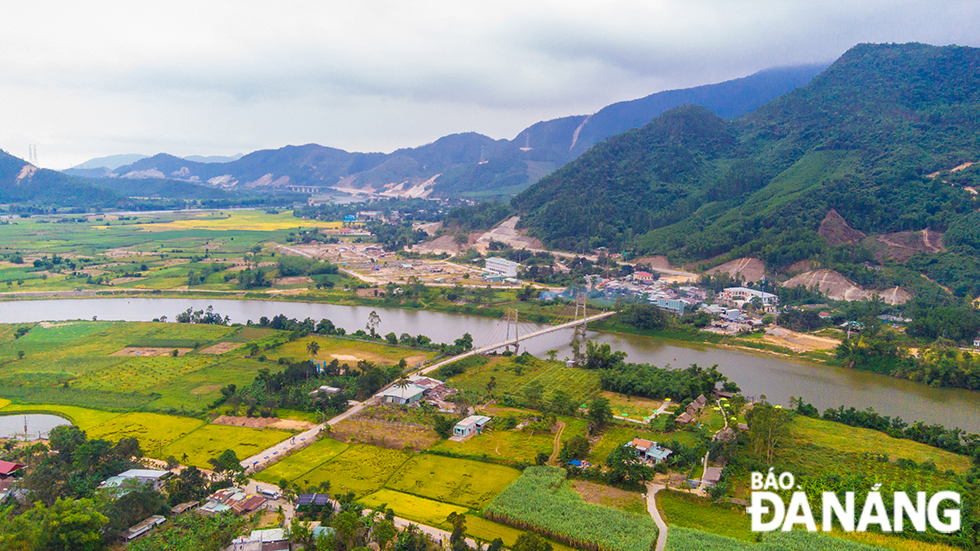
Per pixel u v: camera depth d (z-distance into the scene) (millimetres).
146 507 121938
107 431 168250
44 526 109875
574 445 151875
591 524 120938
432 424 174000
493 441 163375
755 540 118000
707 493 134875
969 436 163125
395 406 187375
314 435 167500
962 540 116375
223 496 130250
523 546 111688
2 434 165125
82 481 132625
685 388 196000
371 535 115562
